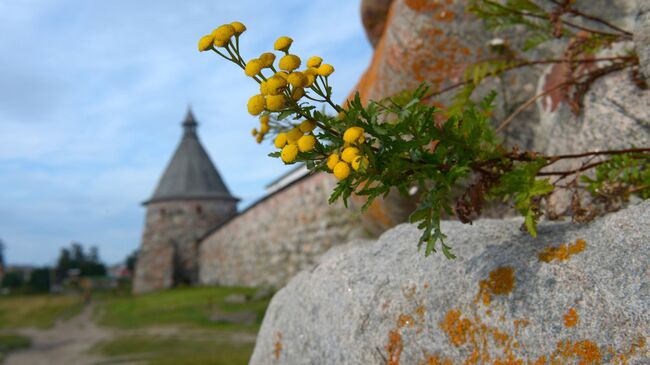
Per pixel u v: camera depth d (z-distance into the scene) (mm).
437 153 1559
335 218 13359
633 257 1533
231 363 7422
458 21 4234
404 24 4543
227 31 1338
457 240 2053
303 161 1430
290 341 2428
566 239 1757
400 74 4613
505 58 3945
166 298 24109
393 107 1545
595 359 1409
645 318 1382
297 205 15984
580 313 1505
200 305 18047
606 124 2748
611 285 1502
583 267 1602
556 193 2848
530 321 1583
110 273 101438
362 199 5492
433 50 4379
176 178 37594
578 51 2924
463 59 4270
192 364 7777
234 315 13688
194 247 35875
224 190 38312
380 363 1920
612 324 1431
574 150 3021
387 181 1496
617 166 2041
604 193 2055
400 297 1975
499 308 1681
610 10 3434
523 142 3975
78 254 92938
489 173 1758
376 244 2391
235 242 24969
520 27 4082
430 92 4438
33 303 36719
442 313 1823
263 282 19516
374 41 6859
